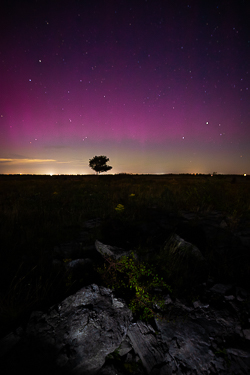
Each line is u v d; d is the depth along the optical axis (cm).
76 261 329
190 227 497
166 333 209
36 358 179
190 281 296
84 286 267
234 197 773
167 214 629
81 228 511
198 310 236
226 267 321
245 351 186
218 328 212
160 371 181
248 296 252
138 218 584
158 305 242
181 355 190
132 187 1311
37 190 1198
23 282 287
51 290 271
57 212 637
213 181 961
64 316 220
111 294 253
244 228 477
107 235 445
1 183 1747
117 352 204
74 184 1583
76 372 178
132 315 234
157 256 350
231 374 172
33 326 208
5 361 175
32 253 376
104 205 735
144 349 197
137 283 272
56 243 423
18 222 535
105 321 216
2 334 205
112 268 315
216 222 535
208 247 394
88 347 192
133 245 390
